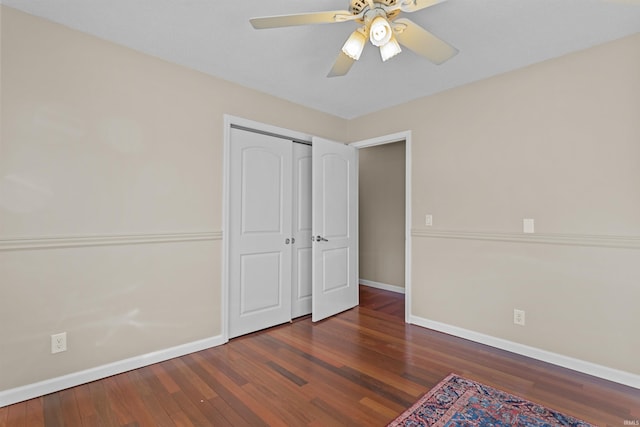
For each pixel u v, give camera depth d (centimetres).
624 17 196
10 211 191
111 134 226
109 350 224
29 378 196
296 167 354
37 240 198
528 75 259
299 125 346
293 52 241
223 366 238
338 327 322
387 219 488
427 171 322
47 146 202
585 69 233
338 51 239
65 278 208
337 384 213
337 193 368
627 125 217
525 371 231
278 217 330
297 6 189
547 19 199
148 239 241
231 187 294
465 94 296
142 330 238
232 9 191
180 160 258
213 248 276
